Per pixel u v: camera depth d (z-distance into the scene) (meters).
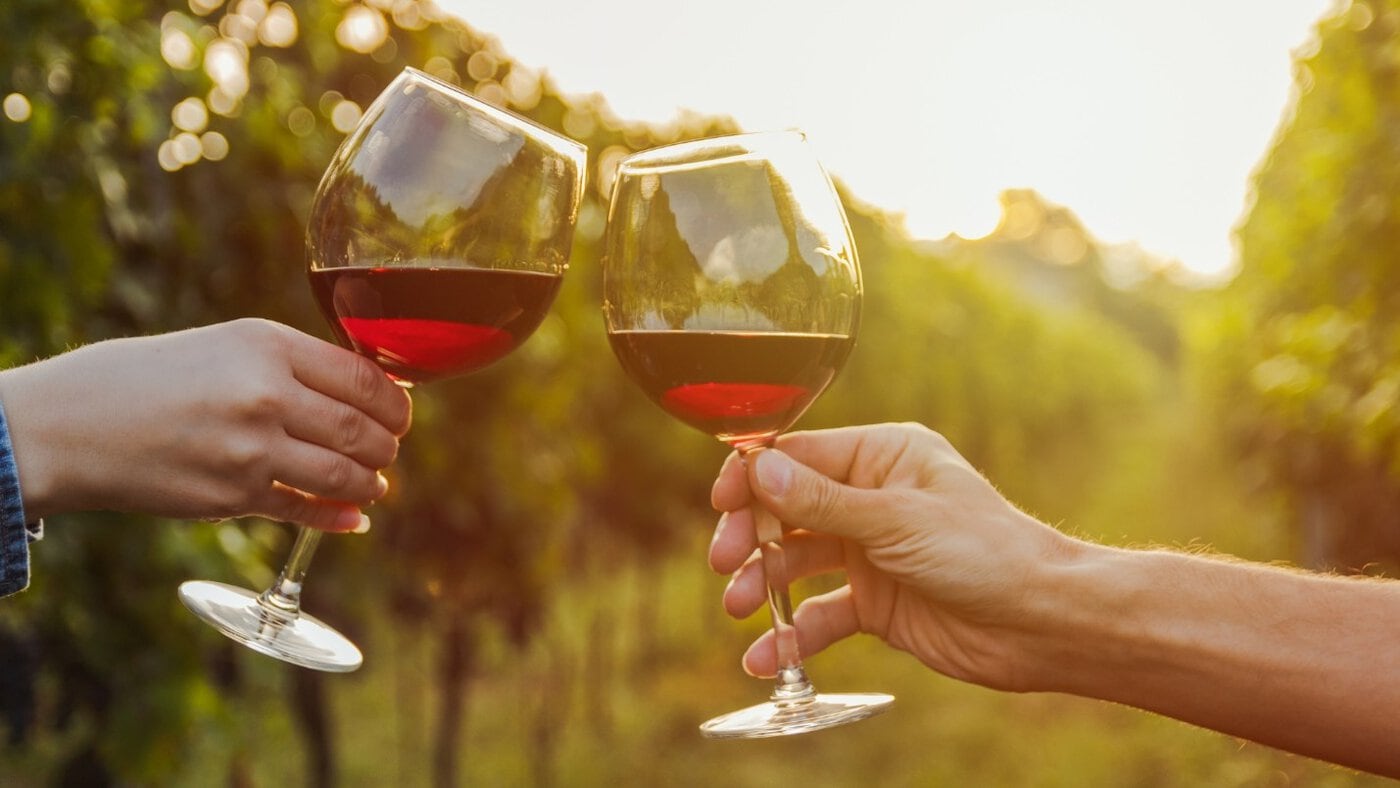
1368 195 7.88
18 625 3.48
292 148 5.06
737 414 1.64
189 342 1.54
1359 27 7.95
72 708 4.08
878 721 12.09
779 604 1.77
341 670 1.54
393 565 6.42
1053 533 1.88
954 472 1.90
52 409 1.49
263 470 1.55
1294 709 1.76
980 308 23.92
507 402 6.61
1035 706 12.37
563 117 8.45
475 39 7.37
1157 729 10.75
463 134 1.55
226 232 4.95
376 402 1.59
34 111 3.43
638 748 11.26
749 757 11.02
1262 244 11.41
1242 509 21.06
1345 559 10.38
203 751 4.72
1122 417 37.56
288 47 5.57
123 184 3.89
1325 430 8.81
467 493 6.43
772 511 1.77
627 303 1.58
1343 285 8.42
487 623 9.47
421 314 1.55
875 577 2.07
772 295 1.55
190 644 3.87
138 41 3.90
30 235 3.54
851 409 16.12
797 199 1.59
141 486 1.54
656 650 15.34
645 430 10.89
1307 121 10.14
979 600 1.83
